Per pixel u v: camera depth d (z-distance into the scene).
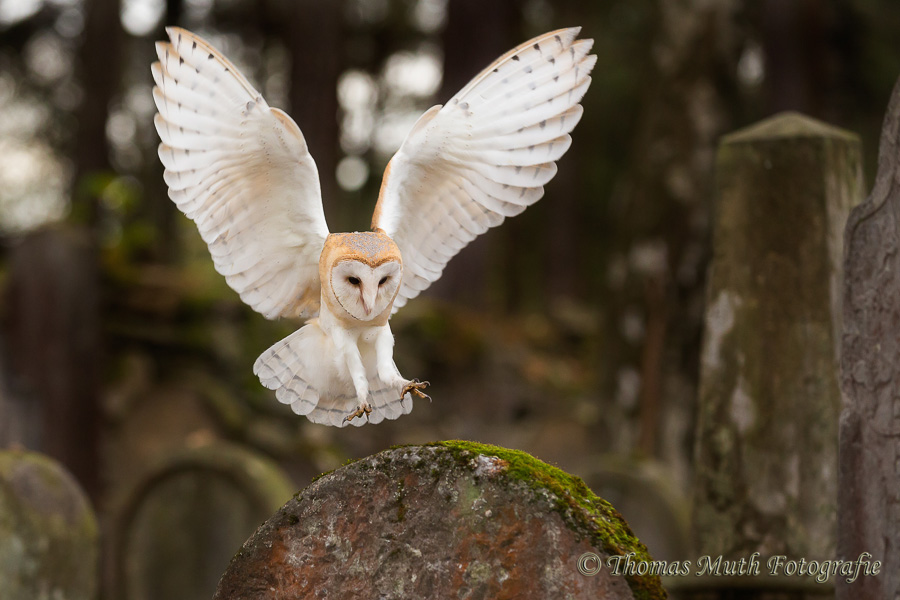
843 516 5.87
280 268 5.25
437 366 22.59
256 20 25.11
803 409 8.59
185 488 13.27
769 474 8.66
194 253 23.19
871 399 5.79
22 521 8.97
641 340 16.56
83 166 20.64
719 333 9.01
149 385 18.81
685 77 17.17
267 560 4.89
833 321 8.59
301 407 5.04
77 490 9.55
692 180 16.69
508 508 4.49
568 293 32.09
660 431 16.02
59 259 16.94
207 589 13.03
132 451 18.11
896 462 5.56
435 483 4.66
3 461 9.08
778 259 8.78
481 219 5.34
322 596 4.76
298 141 4.87
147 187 22.52
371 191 30.83
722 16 17.30
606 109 30.78
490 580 4.46
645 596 4.25
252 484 12.95
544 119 5.14
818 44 24.11
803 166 8.76
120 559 13.35
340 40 23.41
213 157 4.90
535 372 24.27
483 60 24.73
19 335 16.78
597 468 13.97
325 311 4.85
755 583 8.44
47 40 23.95
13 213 24.97
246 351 20.14
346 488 4.82
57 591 9.20
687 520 13.09
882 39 25.20
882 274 5.78
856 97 26.44
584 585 4.31
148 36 23.58
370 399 5.02
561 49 5.06
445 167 5.23
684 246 16.52
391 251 4.69
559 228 32.16
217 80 4.75
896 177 5.71
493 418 22.67
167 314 19.50
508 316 30.12
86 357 17.19
